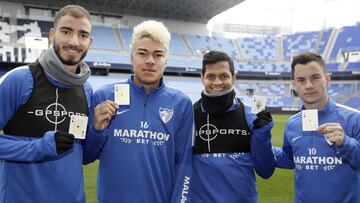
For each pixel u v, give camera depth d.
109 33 40.47
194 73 41.94
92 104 3.54
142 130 3.41
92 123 3.38
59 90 3.23
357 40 44.78
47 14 37.88
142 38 3.36
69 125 3.22
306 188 3.58
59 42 3.16
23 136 3.12
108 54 37.91
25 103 3.13
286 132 3.93
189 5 39.47
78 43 3.16
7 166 3.15
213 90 3.94
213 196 3.84
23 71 3.17
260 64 45.00
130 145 3.38
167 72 41.00
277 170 10.23
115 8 40.19
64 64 3.21
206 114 4.02
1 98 3.06
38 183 3.10
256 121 3.73
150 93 3.53
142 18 42.72
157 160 3.42
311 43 47.53
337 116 3.60
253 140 3.82
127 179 3.33
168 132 3.49
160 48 3.36
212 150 3.94
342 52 44.34
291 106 39.66
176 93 3.64
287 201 7.40
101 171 3.45
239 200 3.88
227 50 46.12
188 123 3.62
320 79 3.53
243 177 3.91
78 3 38.12
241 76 44.94
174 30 44.78
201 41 45.09
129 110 3.45
